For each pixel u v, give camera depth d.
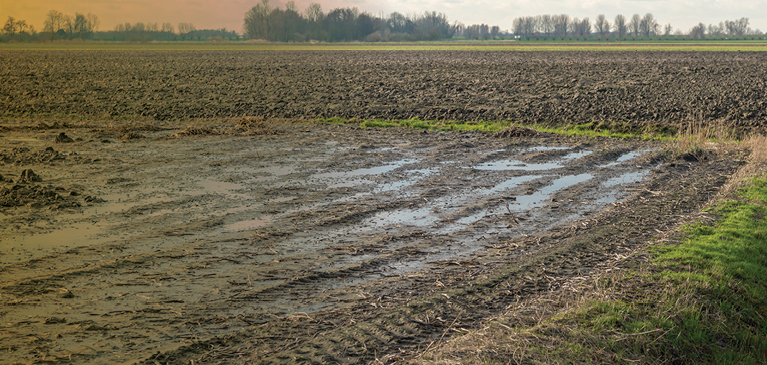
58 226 9.78
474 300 6.84
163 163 15.34
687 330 6.26
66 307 6.60
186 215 10.48
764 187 12.33
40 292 7.01
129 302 6.75
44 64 63.94
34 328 6.08
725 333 6.38
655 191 12.48
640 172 14.55
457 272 7.80
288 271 7.79
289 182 13.23
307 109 27.20
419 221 10.27
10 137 19.94
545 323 6.08
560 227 9.96
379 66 55.25
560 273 7.71
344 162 15.60
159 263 8.05
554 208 11.17
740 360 5.94
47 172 14.17
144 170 14.45
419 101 29.23
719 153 16.61
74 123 23.89
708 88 31.38
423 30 197.38
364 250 8.68
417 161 15.84
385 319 6.29
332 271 7.77
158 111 27.34
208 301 6.79
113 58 76.62
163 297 6.89
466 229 9.81
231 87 37.12
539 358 5.38
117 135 20.22
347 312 6.51
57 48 122.62
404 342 5.80
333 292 7.10
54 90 36.84
